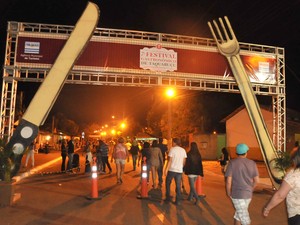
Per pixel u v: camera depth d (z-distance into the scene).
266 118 29.27
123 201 10.25
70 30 14.65
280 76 16.44
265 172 21.42
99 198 10.35
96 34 14.98
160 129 43.69
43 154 38.22
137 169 20.83
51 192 11.44
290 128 31.12
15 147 11.52
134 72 14.91
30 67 14.28
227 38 15.66
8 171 9.64
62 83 13.23
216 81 15.62
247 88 15.35
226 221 8.19
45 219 7.84
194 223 7.95
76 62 14.55
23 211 8.56
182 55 15.41
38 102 12.80
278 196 3.93
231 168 6.09
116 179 15.31
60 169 19.77
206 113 42.16
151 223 7.82
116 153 14.08
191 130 39.12
